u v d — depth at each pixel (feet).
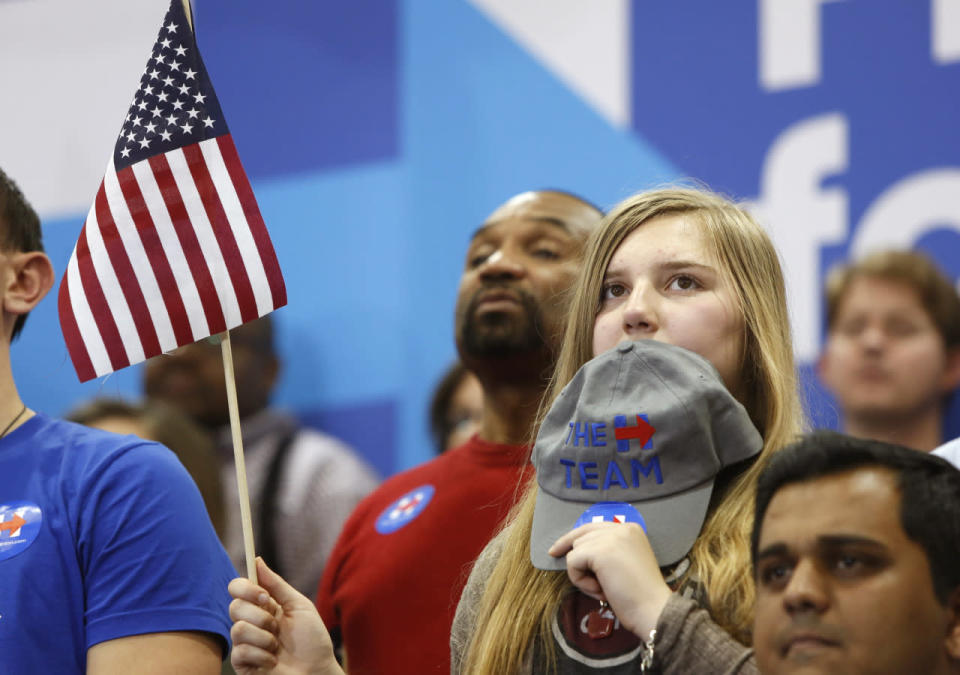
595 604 28.04
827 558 21.74
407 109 62.59
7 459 32.58
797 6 56.80
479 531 39.17
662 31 58.95
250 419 59.88
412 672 37.83
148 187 33.19
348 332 61.77
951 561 21.57
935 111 54.44
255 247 32.89
